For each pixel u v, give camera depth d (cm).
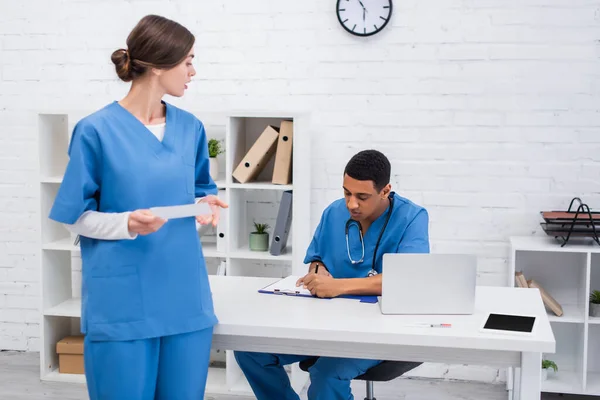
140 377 206
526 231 379
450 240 385
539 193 376
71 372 394
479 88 376
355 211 249
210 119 401
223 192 374
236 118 373
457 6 374
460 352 221
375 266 267
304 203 377
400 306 232
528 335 211
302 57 389
